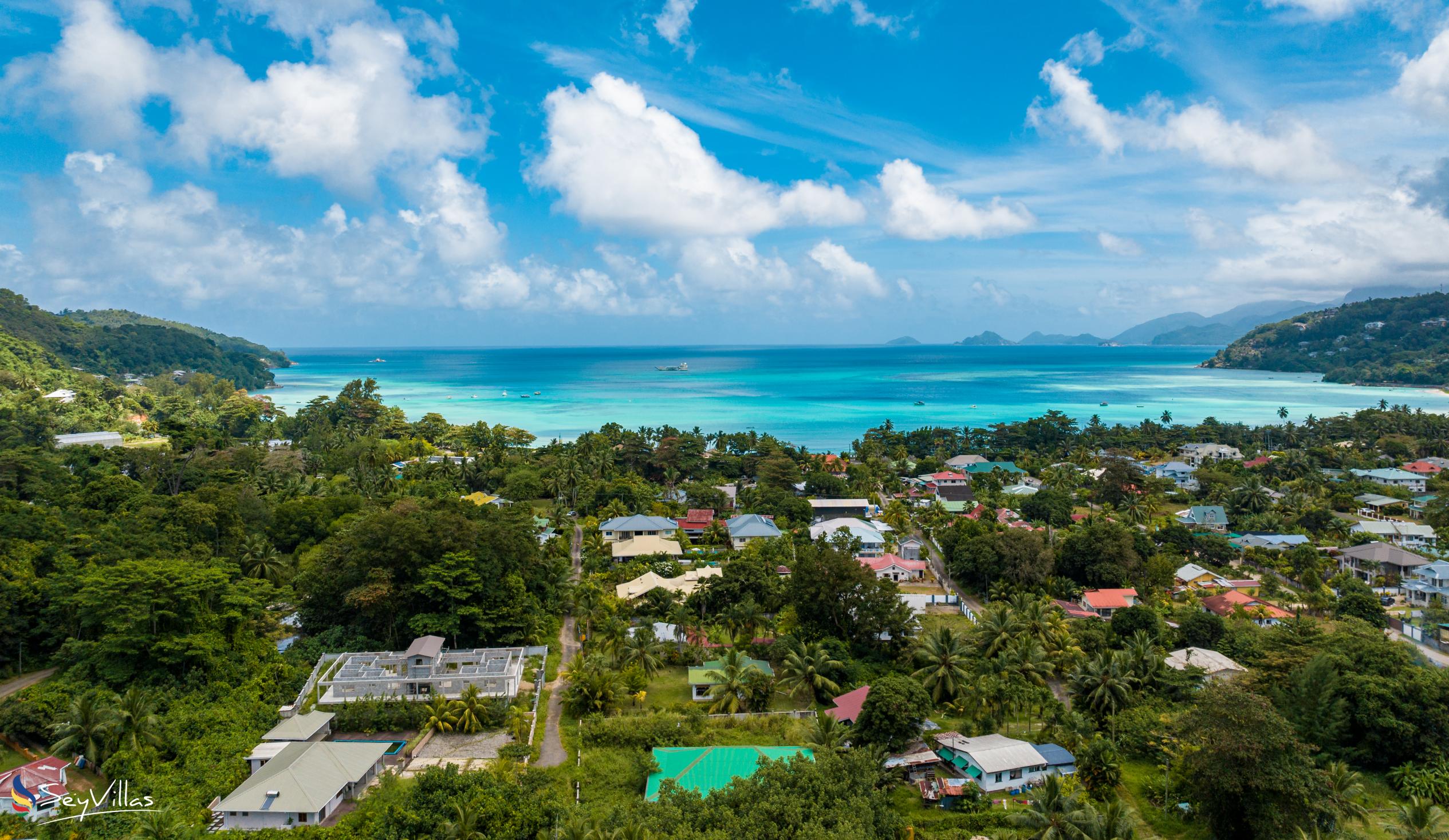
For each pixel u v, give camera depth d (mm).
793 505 161125
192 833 52000
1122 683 76250
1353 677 72062
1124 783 67062
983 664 82375
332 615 91312
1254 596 118938
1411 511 171750
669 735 70438
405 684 75562
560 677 84938
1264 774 55719
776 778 52750
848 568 95188
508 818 53781
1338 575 124250
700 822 50031
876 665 90812
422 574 88062
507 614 90062
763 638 96938
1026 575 118438
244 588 90125
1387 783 67000
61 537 95938
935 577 130125
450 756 67250
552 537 135750
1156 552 135000
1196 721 60906
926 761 67062
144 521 104750
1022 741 68938
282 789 57219
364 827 54500
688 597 105312
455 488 177000
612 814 55312
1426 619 104375
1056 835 52188
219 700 72938
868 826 50312
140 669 74562
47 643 79062
